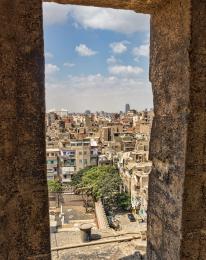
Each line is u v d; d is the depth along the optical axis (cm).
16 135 285
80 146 6612
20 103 285
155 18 381
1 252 279
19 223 290
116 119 12481
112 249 750
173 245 346
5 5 273
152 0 344
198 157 329
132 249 743
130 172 4559
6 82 277
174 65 344
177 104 339
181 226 330
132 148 6931
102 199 4238
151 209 399
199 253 338
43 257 302
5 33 274
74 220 3575
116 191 4384
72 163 6562
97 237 906
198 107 324
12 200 285
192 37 316
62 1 340
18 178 288
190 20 314
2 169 277
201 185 332
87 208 4197
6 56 276
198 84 321
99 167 5056
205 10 318
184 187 327
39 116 292
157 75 382
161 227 373
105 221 3219
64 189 5219
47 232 302
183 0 321
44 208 299
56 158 6500
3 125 277
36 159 293
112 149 7175
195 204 333
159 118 379
